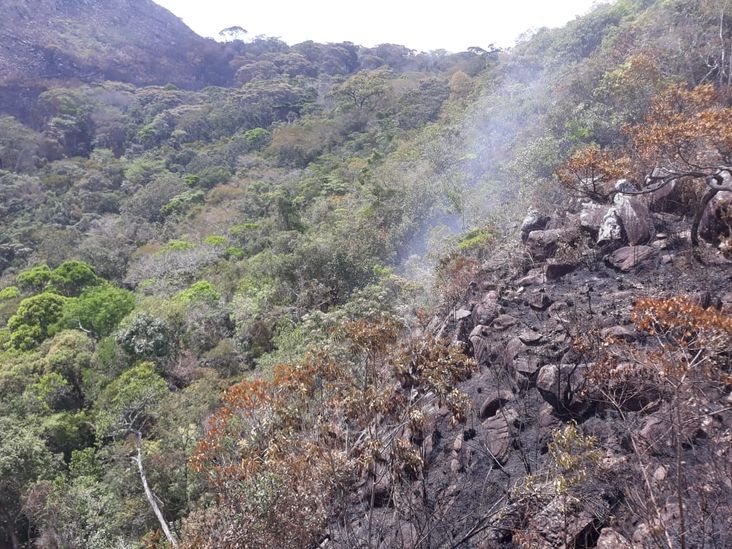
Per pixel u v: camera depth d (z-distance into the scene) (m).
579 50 24.44
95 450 11.18
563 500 3.18
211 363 13.43
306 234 18.48
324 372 4.40
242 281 17.94
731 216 5.43
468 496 3.99
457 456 4.41
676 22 14.86
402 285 11.73
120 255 28.05
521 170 12.68
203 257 22.98
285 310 14.16
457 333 6.24
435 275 9.77
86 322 16.48
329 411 4.47
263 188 35.84
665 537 2.84
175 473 8.97
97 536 8.24
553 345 4.97
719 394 3.61
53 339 14.98
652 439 3.53
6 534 9.12
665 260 5.86
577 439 3.43
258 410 4.58
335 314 10.20
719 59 12.26
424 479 4.15
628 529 3.14
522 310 6.10
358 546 3.80
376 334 4.43
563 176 8.12
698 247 5.72
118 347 13.84
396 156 28.30
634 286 5.65
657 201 6.82
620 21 22.94
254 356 13.52
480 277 7.54
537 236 7.36
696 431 3.44
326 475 3.74
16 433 10.04
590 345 4.43
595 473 3.45
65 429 11.38
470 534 3.54
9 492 9.02
